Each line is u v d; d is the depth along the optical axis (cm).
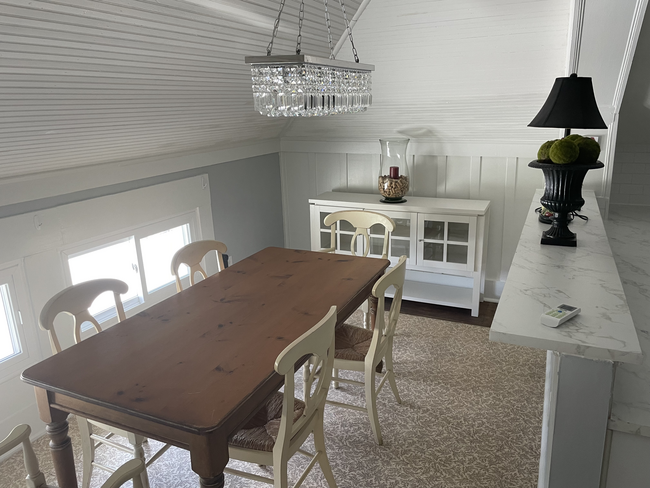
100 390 159
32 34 160
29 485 151
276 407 199
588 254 189
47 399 173
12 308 245
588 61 266
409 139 391
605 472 135
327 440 243
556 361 130
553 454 136
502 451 230
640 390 139
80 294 212
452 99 331
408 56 306
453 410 262
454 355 317
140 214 310
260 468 228
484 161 378
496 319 137
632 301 184
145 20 187
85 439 208
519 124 345
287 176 456
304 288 237
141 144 289
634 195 347
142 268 320
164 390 158
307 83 190
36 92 189
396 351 325
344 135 414
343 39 306
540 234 218
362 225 322
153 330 201
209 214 371
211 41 226
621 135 338
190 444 146
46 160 242
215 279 255
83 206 273
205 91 273
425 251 375
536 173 365
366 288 242
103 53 190
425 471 220
